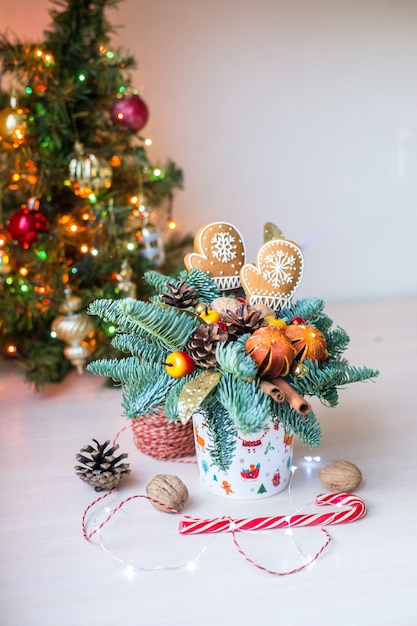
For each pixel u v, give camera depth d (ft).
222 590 2.41
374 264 4.88
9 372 4.16
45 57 3.67
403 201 4.77
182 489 2.76
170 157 4.58
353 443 3.14
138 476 3.01
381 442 3.14
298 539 2.60
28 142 3.74
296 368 2.52
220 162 4.62
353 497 2.71
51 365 3.88
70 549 2.62
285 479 2.85
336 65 4.51
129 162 3.99
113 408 3.65
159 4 4.34
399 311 4.70
